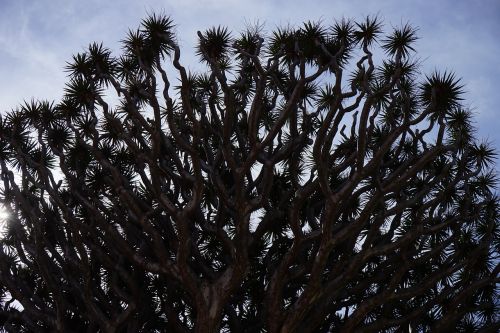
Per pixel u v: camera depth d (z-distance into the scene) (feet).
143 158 29.17
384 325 30.17
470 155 37.01
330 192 26.32
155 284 35.32
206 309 27.91
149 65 33.58
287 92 32.83
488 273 35.40
